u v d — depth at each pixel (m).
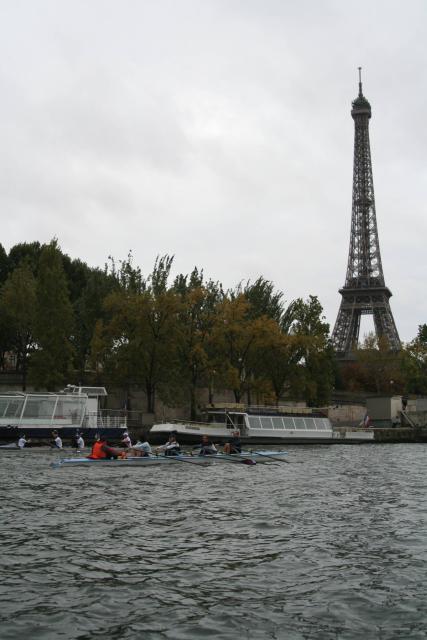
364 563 21.19
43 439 65.88
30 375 80.88
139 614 16.62
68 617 16.38
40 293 81.81
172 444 54.62
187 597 17.86
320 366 95.94
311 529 26.25
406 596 18.02
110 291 91.25
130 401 90.50
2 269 109.75
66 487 37.50
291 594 18.17
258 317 94.94
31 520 27.44
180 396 84.94
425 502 33.25
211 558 21.66
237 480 42.41
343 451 72.19
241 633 15.57
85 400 69.81
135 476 43.75
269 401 92.56
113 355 80.75
